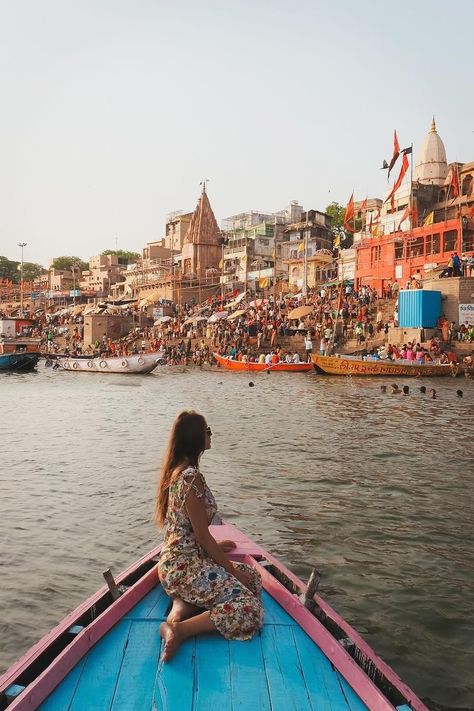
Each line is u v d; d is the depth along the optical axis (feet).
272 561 17.10
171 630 12.41
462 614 19.94
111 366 135.33
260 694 11.07
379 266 165.27
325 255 203.31
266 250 246.88
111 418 63.98
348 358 108.78
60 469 39.40
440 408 66.33
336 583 22.16
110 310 218.18
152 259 276.21
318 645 12.67
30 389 100.99
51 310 305.12
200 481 13.80
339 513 29.78
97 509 30.76
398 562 24.02
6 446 47.47
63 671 11.47
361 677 11.28
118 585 15.60
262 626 13.32
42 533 27.35
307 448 44.83
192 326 177.47
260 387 93.86
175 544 13.74
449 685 16.25
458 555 24.76
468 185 169.37
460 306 115.75
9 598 21.08
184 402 77.66
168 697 10.91
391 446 45.34
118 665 11.87
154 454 44.06
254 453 43.21
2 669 16.93
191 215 289.74
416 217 169.78
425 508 30.58
